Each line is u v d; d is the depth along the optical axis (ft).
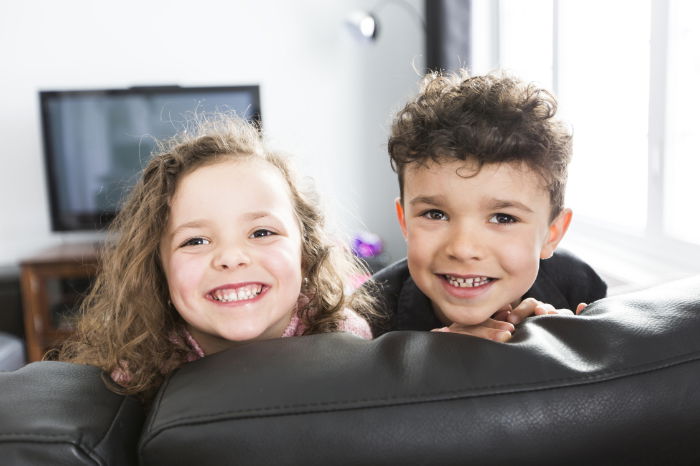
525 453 1.60
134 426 1.74
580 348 1.77
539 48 10.82
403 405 1.58
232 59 13.26
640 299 1.99
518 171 2.62
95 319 3.05
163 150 3.39
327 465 1.54
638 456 1.70
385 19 13.43
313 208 3.52
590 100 9.18
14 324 11.19
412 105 2.93
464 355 1.70
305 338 1.82
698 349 1.75
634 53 8.22
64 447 1.53
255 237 2.89
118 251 2.98
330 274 3.63
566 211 3.05
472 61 11.10
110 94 12.17
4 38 12.76
